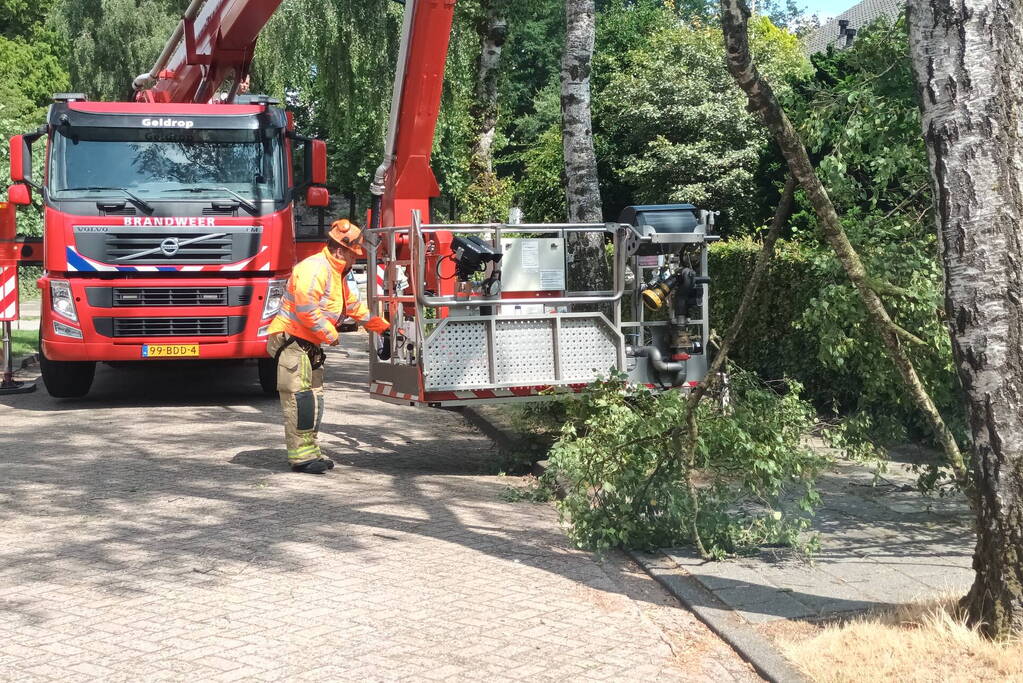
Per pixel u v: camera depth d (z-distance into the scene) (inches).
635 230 338.0
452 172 1251.2
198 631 199.8
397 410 485.4
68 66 1165.7
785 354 439.8
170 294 485.4
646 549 251.4
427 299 325.1
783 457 253.9
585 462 256.8
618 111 1333.7
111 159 484.7
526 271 342.0
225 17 508.7
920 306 261.1
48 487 318.3
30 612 209.9
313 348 344.2
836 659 178.7
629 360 343.3
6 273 538.9
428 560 246.4
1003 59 169.9
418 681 177.2
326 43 900.6
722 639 196.2
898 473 325.7
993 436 174.6
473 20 981.8
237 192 492.1
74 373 510.3
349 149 1403.8
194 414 470.0
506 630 201.6
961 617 186.4
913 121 281.0
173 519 281.6
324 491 316.2
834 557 242.1
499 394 332.2
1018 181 171.3
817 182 192.4
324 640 195.5
